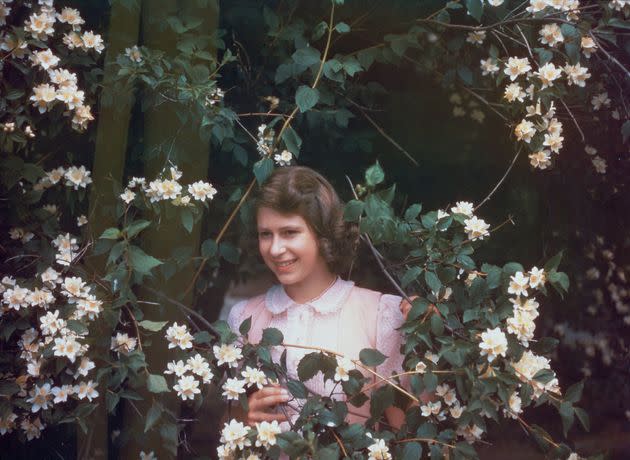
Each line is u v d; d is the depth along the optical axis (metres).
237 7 2.77
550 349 2.07
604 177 2.70
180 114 2.21
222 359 2.02
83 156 2.44
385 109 2.96
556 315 2.94
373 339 2.15
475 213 3.00
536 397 2.02
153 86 2.13
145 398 2.29
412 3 2.58
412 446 1.95
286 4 2.60
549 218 2.83
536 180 2.88
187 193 2.21
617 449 2.84
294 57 2.22
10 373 2.11
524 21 2.23
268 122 2.68
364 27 2.63
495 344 1.93
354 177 2.98
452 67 2.57
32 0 2.10
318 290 2.19
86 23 2.54
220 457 1.96
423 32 2.51
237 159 2.46
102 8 2.54
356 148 2.97
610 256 2.83
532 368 2.00
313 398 1.95
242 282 3.05
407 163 3.04
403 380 2.13
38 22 2.04
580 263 2.85
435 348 2.06
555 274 1.99
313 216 2.09
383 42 2.60
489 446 2.79
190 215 2.15
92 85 2.22
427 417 2.02
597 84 2.43
